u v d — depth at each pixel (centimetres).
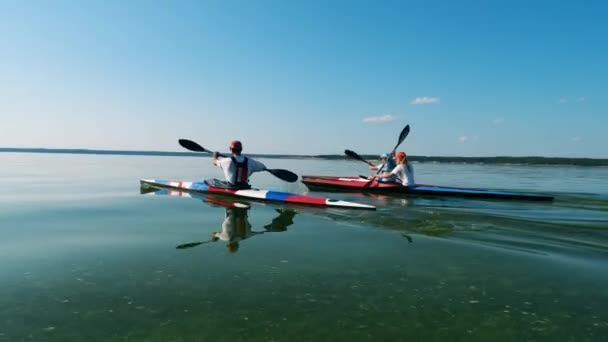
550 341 186
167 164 2731
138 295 237
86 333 189
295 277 273
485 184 1195
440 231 424
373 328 198
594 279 270
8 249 341
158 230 429
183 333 190
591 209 595
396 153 928
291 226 454
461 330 197
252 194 681
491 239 389
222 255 328
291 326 199
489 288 254
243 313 214
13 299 229
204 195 743
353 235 407
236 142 700
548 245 364
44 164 2411
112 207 599
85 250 340
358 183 896
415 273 283
